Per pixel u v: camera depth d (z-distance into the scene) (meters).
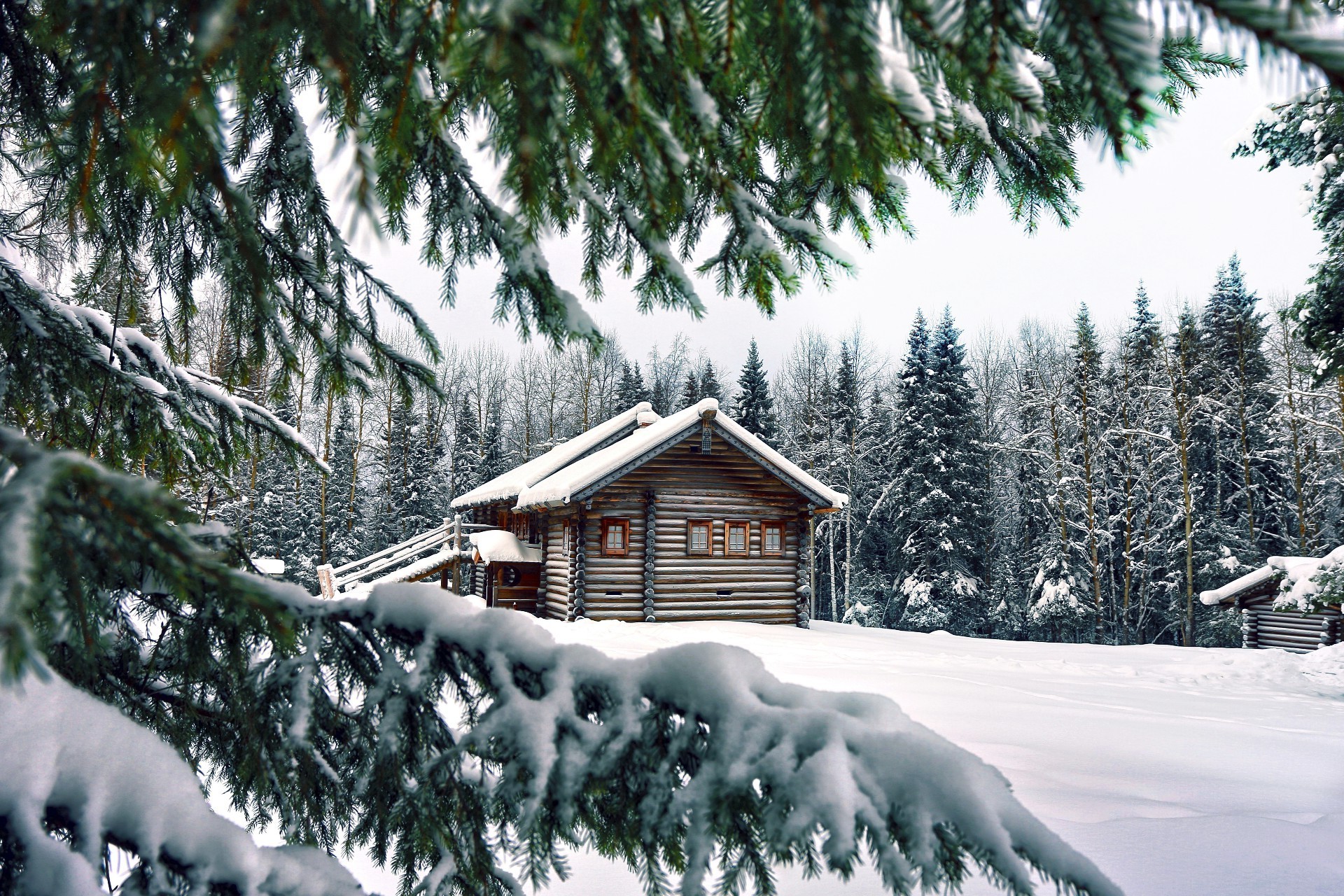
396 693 1.39
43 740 1.10
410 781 1.48
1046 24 0.78
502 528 22.31
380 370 2.42
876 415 34.97
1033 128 1.14
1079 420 28.88
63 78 1.42
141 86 0.95
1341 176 9.05
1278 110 9.09
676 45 0.99
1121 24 0.72
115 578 1.40
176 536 0.81
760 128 1.45
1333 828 3.65
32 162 2.02
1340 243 9.23
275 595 1.48
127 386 2.28
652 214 1.14
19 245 2.34
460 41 0.82
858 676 9.47
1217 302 30.72
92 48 1.00
